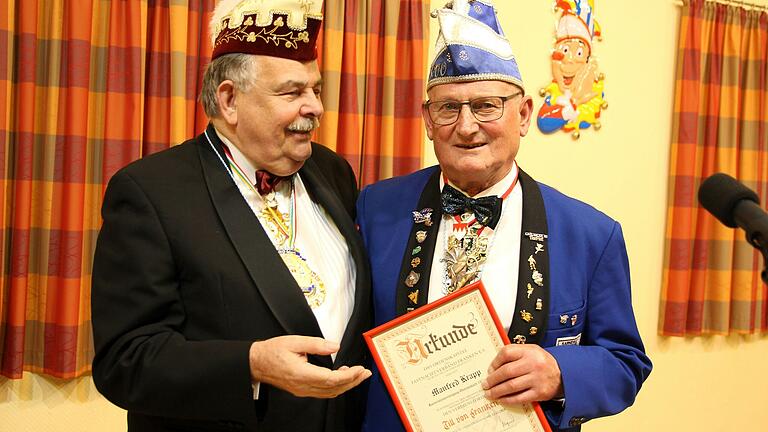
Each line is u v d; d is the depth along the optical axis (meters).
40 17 2.25
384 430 1.45
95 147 2.33
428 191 1.54
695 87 3.26
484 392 1.31
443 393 1.31
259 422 1.33
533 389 1.28
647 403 3.41
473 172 1.40
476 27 1.41
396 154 2.71
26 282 2.24
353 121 2.60
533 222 1.45
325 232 1.51
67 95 2.25
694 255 3.33
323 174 1.62
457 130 1.38
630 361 1.41
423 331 1.32
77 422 2.41
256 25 1.35
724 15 3.29
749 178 3.35
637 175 3.31
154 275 1.30
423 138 2.73
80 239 2.27
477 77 1.37
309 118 1.38
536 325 1.38
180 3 2.34
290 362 1.17
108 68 2.30
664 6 3.30
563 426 1.34
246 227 1.37
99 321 1.32
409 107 2.70
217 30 1.44
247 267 1.33
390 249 1.51
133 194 1.33
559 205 1.50
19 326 2.22
